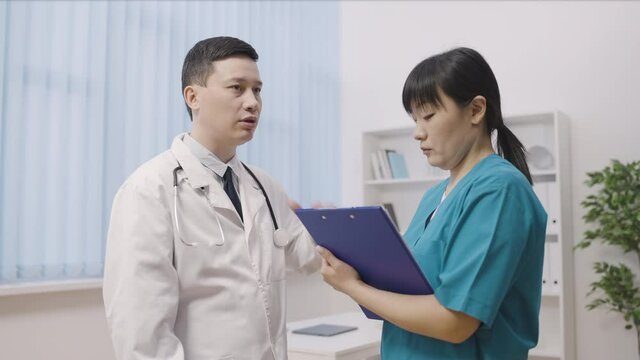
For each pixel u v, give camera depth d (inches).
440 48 148.1
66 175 94.0
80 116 95.0
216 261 51.8
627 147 122.1
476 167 45.2
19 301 84.4
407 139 151.4
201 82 53.5
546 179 127.4
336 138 160.9
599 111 125.3
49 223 92.1
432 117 44.6
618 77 123.9
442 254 44.2
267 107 136.9
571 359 120.4
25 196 89.1
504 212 40.9
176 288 49.7
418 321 41.6
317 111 154.3
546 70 131.9
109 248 49.5
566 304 118.6
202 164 55.1
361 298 45.2
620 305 111.2
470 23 143.6
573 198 126.6
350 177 161.5
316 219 44.7
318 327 98.6
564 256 119.1
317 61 155.3
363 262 45.1
